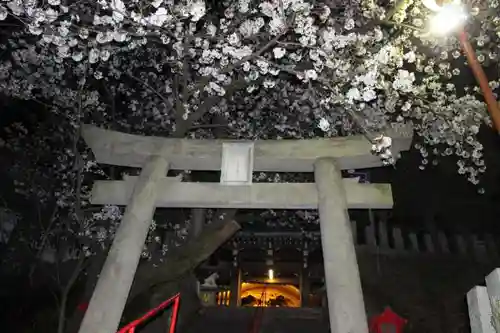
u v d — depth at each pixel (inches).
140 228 223.8
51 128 530.0
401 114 386.6
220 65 333.1
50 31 283.3
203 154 262.2
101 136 268.2
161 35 327.0
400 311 590.9
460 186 734.5
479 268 659.4
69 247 544.1
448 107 385.7
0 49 405.7
